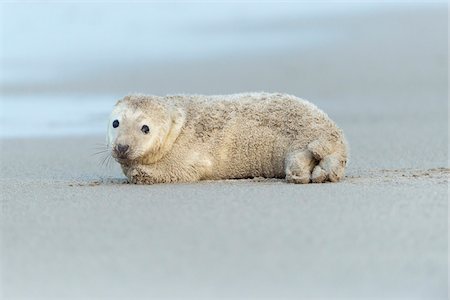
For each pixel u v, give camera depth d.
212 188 19.00
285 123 20.52
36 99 43.19
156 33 59.66
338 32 57.31
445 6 62.19
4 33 60.69
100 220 16.03
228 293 12.25
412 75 46.62
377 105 39.72
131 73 49.47
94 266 13.41
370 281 12.51
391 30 57.00
